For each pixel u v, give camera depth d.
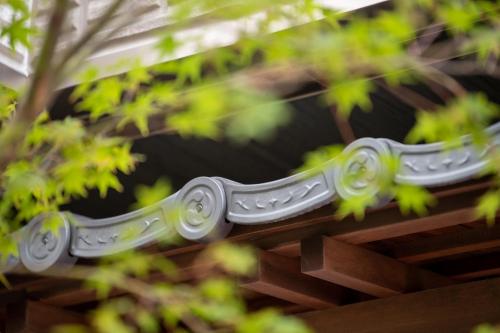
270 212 6.21
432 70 4.11
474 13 4.43
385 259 6.98
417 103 4.59
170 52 4.24
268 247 6.77
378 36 3.86
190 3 3.96
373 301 7.25
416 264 7.31
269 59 3.92
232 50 4.38
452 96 6.24
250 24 4.18
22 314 7.78
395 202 6.11
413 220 6.12
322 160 4.98
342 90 4.03
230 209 6.39
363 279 6.74
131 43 8.57
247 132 3.62
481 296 6.79
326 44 3.76
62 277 7.41
